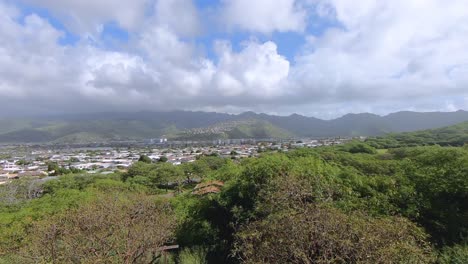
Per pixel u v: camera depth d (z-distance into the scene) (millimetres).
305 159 8367
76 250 5750
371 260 3453
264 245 4117
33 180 32812
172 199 10742
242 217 7117
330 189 6473
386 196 6531
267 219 4750
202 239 8258
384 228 3846
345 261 3648
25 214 10648
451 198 6551
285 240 3939
